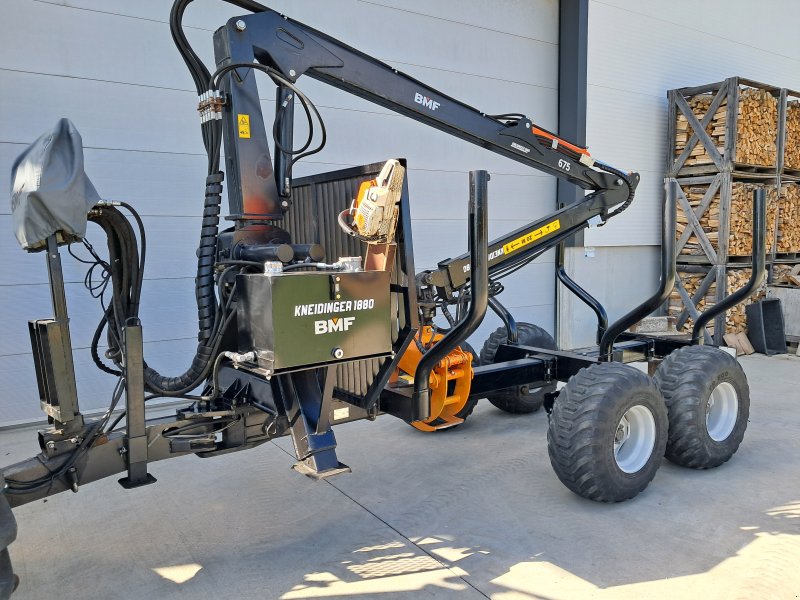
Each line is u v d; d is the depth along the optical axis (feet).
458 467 12.91
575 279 25.29
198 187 17.53
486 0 22.74
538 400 16.53
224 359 9.58
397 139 20.98
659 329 25.54
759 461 13.10
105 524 10.48
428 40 21.52
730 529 10.08
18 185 7.82
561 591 8.39
